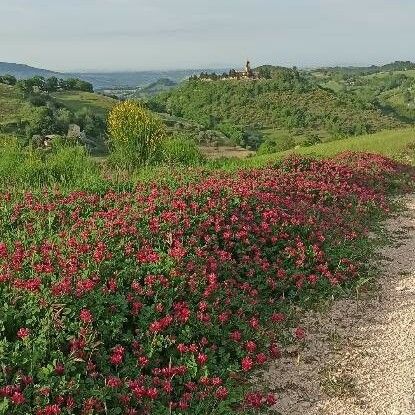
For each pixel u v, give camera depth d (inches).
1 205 505.4
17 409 235.1
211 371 305.3
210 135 4510.3
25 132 3383.4
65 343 280.7
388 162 995.3
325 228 532.7
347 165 894.4
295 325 383.2
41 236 413.1
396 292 445.1
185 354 306.2
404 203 770.8
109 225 422.6
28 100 4488.2
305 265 455.8
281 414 283.3
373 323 388.5
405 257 534.0
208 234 446.6
